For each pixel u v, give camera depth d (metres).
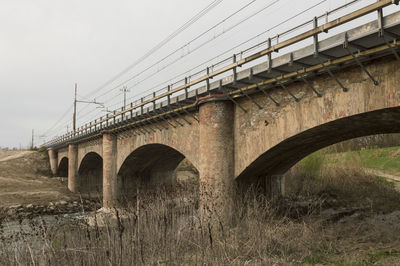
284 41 10.09
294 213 16.05
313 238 10.46
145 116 20.48
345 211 17.23
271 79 11.51
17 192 33.50
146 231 9.28
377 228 12.63
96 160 37.91
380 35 7.74
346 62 9.41
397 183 24.03
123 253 7.82
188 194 12.74
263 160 13.51
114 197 26.53
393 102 8.46
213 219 11.37
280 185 17.23
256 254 8.65
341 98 9.77
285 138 11.58
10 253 7.98
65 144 43.53
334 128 10.95
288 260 8.41
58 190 38.47
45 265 7.45
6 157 57.50
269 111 12.30
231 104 14.13
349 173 23.20
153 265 7.88
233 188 13.59
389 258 8.73
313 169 22.44
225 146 13.84
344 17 8.34
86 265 7.68
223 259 7.72
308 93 10.84
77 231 8.79
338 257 9.11
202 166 14.23
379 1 7.57
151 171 29.89
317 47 9.27
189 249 9.45
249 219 10.31
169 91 16.78
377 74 8.88
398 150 34.38
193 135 16.53
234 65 12.26
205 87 14.26
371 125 10.62
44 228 8.14
